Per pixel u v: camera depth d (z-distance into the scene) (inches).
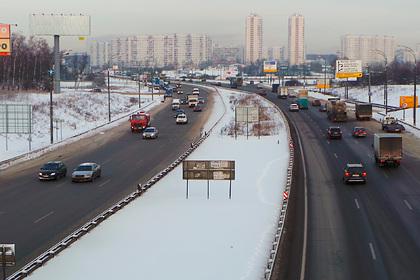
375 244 1212.5
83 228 1341.0
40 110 4239.7
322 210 1542.8
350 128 3757.4
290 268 1061.1
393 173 2116.1
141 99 6825.8
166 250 1195.9
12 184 2034.9
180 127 4018.2
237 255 1155.3
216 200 1710.1
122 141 3260.3
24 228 1408.7
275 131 3656.5
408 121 4042.8
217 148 2920.8
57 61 5777.6
